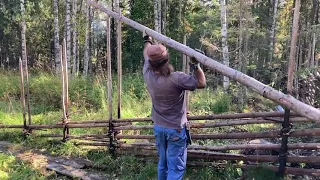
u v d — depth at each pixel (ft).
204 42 40.37
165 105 10.19
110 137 15.98
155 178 13.46
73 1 57.26
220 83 42.88
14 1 51.96
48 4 65.31
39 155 16.33
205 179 13.32
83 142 16.94
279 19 61.87
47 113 26.27
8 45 73.36
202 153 13.97
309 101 30.60
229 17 41.42
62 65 17.39
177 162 10.49
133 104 26.43
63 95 17.42
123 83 34.76
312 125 17.71
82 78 35.27
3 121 22.91
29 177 13.76
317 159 11.98
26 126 19.07
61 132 19.27
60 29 72.64
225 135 13.75
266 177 12.59
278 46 58.70
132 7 70.03
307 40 50.26
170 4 71.72
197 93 30.45
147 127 15.46
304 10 59.00
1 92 32.63
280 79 37.14
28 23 62.49
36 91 32.22
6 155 15.81
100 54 70.49
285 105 7.88
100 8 15.10
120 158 15.10
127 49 67.41
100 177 13.98
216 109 27.22
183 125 10.43
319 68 41.55
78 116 23.39
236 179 13.04
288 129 12.10
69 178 14.12
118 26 14.78
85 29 57.93
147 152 15.23
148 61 10.03
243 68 37.88
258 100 31.22
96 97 29.30
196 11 62.23
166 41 11.32
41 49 75.77
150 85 10.26
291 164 13.70
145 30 12.53
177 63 56.90
